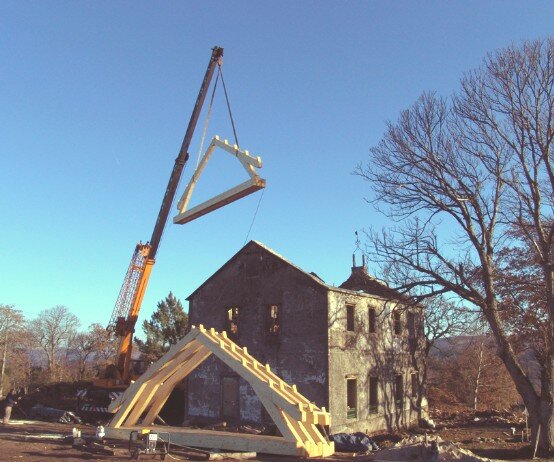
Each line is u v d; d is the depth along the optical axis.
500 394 50.94
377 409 29.06
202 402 29.14
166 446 15.27
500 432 29.17
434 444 14.91
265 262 28.70
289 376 26.55
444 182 23.00
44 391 37.09
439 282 23.19
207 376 29.27
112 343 64.00
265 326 28.02
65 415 29.44
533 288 25.98
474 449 22.38
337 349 26.30
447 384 52.09
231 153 13.71
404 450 15.41
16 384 64.25
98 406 30.95
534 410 20.91
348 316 28.45
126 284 33.28
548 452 20.39
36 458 13.58
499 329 22.12
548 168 21.41
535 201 22.02
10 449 15.12
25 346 67.50
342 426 25.62
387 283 25.03
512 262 27.66
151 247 32.69
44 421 28.98
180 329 53.69
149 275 33.22
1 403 33.50
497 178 23.19
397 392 31.95
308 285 26.83
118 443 16.86
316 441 16.31
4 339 63.59
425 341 36.12
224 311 29.83
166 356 18.98
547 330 22.09
